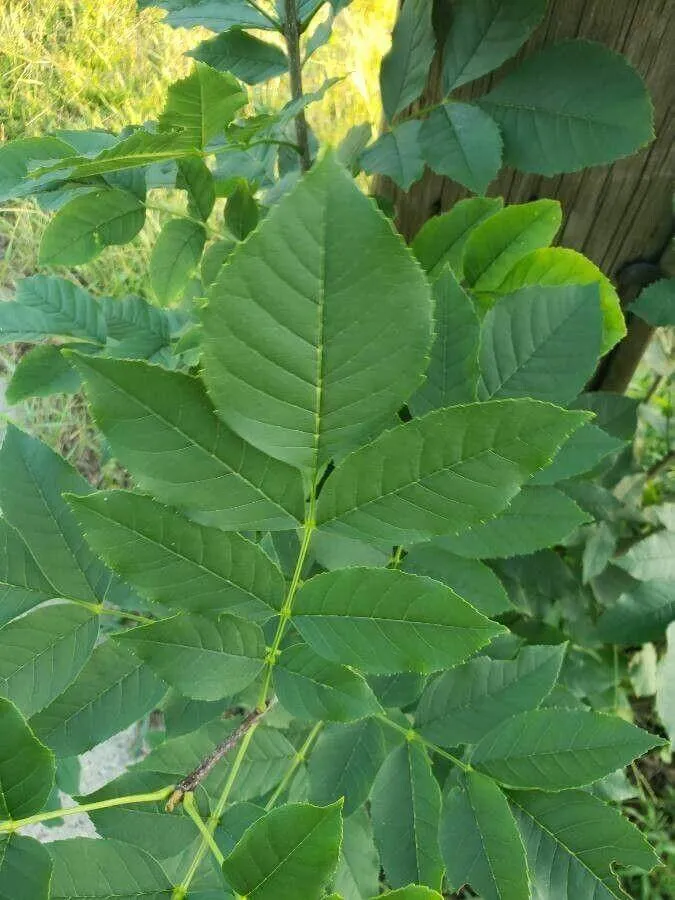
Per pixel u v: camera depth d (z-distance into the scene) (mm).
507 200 585
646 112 436
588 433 390
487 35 453
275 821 219
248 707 424
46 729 342
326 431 221
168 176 497
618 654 816
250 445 231
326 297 193
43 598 330
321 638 267
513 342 395
